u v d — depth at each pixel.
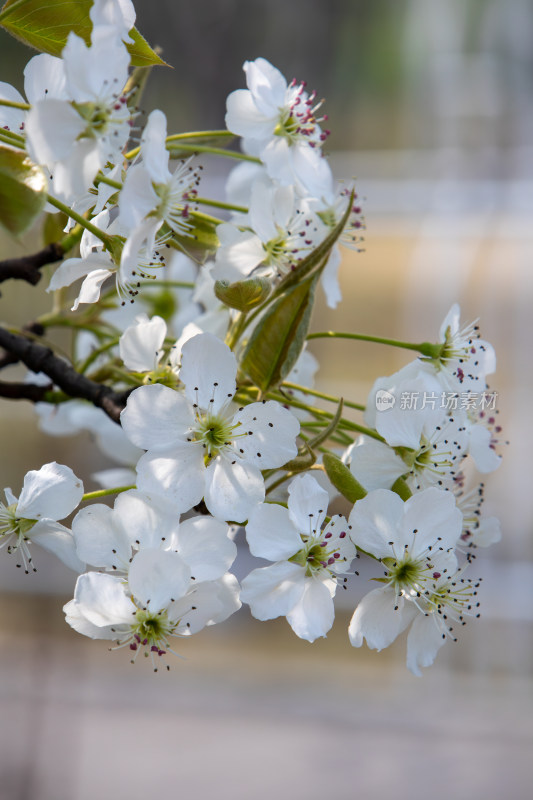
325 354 1.74
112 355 0.58
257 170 0.58
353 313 1.76
